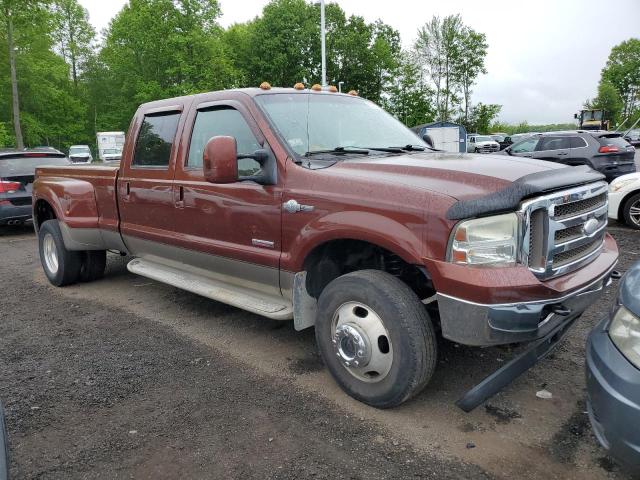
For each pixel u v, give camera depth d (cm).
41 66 3931
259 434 304
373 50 4575
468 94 5547
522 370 298
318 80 4425
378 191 307
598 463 271
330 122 416
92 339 459
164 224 470
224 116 416
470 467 270
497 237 275
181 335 462
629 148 1300
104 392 360
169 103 479
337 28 4519
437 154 388
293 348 428
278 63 4216
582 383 354
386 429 306
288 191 353
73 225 568
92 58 5416
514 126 8019
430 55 5353
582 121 3912
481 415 319
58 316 525
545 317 291
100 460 285
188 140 444
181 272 485
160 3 3475
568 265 303
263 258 373
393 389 306
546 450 283
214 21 3603
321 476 266
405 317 295
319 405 334
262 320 495
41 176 664
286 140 372
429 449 286
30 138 4300
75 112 4719
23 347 445
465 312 274
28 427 318
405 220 292
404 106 4797
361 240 326
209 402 343
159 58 3594
